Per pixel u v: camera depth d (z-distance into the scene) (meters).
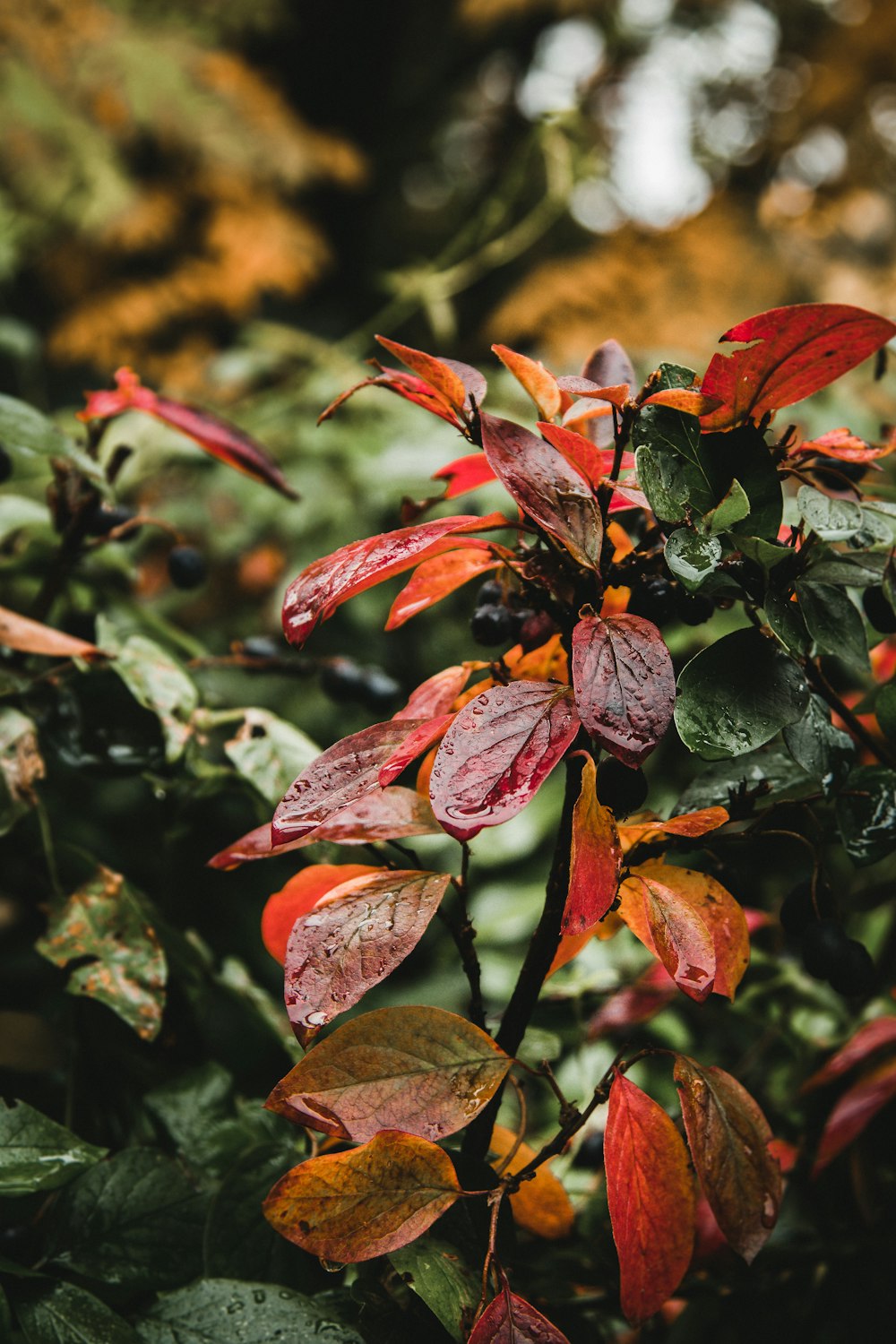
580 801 0.37
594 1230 0.49
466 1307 0.37
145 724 0.50
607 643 0.37
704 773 0.45
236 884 0.80
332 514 0.90
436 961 0.81
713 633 0.69
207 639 0.92
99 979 0.46
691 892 0.40
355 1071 0.37
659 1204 0.38
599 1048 0.59
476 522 0.39
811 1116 0.53
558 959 0.42
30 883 0.57
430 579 0.41
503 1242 0.40
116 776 0.50
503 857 0.78
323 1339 0.39
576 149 1.14
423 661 0.90
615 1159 0.38
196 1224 0.43
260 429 0.96
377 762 0.39
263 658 0.57
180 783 0.53
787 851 0.57
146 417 0.94
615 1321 0.48
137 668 0.50
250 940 0.79
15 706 0.50
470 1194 0.37
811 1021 0.56
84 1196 0.43
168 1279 0.42
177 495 0.95
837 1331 0.52
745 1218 0.38
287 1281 0.43
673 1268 0.38
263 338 1.09
